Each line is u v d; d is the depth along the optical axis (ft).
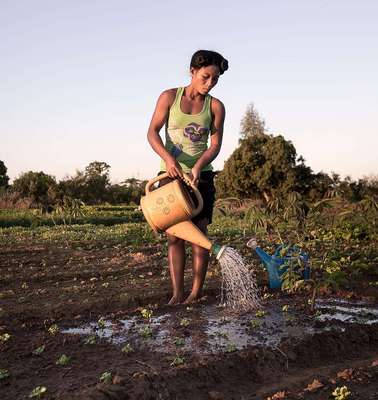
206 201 15.44
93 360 10.79
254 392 9.57
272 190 114.01
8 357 11.16
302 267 15.97
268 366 10.69
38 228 42.57
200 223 15.48
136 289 17.33
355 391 9.46
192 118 14.97
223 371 10.23
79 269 21.90
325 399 9.14
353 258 22.72
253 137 119.03
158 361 10.55
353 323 13.16
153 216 14.16
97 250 27.89
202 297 16.07
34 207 80.59
